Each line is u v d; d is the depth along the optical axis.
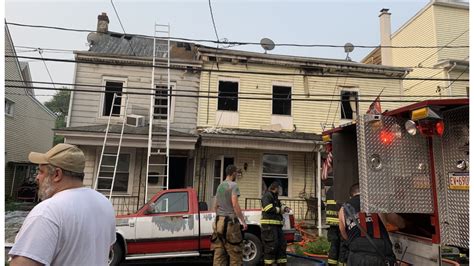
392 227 3.49
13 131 18.34
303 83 13.81
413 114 2.92
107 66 12.81
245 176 12.72
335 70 14.02
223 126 13.04
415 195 3.01
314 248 8.17
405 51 17.95
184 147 11.48
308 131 13.54
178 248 6.67
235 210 5.05
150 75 12.99
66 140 10.91
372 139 3.06
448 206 2.96
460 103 2.79
